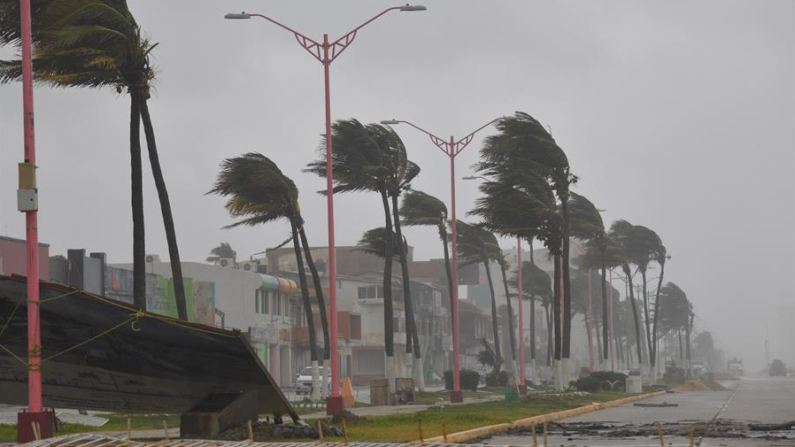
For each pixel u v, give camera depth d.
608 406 53.78
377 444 21.11
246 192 50.50
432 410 39.94
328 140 40.47
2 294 23.36
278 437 24.19
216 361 24.05
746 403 55.25
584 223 84.38
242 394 24.88
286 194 51.47
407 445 21.11
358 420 31.00
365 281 116.31
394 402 53.34
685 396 73.81
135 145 35.56
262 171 49.66
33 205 22.62
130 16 34.91
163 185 38.19
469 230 88.88
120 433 26.59
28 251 22.67
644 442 25.58
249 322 90.00
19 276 22.94
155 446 19.73
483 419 33.34
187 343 23.61
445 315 133.88
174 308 77.12
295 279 109.62
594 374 78.62
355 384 111.69
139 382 24.84
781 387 102.94
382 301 114.62
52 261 61.25
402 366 118.75
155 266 87.75
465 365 145.38
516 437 28.22
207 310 82.38
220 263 98.12
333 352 39.22
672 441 25.73
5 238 54.62
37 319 22.64
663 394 82.50
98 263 64.81
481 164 62.44
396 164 62.19
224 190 50.34
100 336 23.69
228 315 87.25
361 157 58.28
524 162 61.22
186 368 24.39
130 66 34.84
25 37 22.98
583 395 57.34
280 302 99.38
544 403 48.88
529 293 117.12
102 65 34.78
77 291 22.69
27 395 25.36
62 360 24.36
